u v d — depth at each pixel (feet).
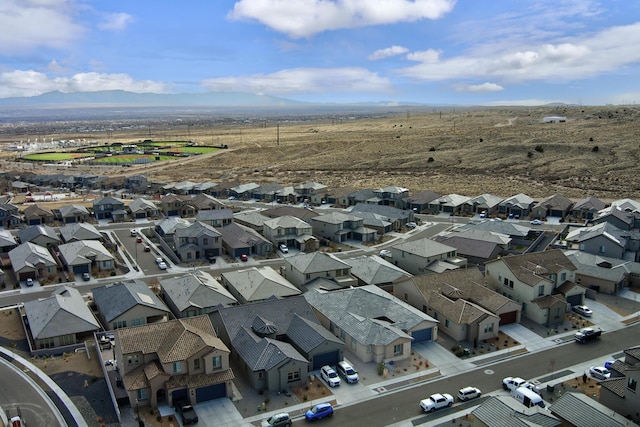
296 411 160.56
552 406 143.95
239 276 258.57
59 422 153.07
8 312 239.30
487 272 255.70
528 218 426.92
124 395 167.32
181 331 174.91
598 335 209.87
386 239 371.56
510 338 210.38
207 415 158.20
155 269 304.71
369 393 170.71
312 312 209.67
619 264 272.10
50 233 346.95
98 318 231.09
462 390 166.71
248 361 175.63
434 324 207.31
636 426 136.26
